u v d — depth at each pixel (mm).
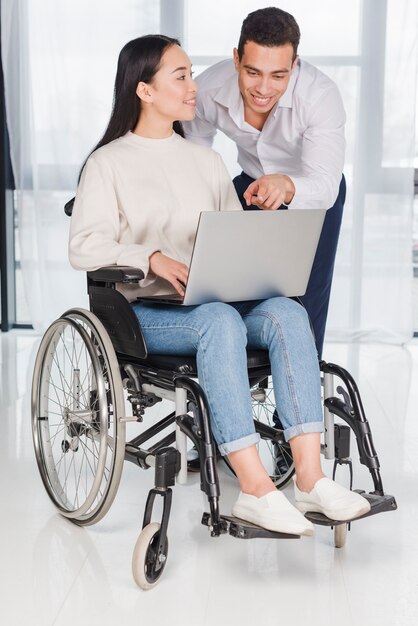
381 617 1902
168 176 2529
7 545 2277
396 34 5129
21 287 5672
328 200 2799
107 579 2084
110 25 5223
